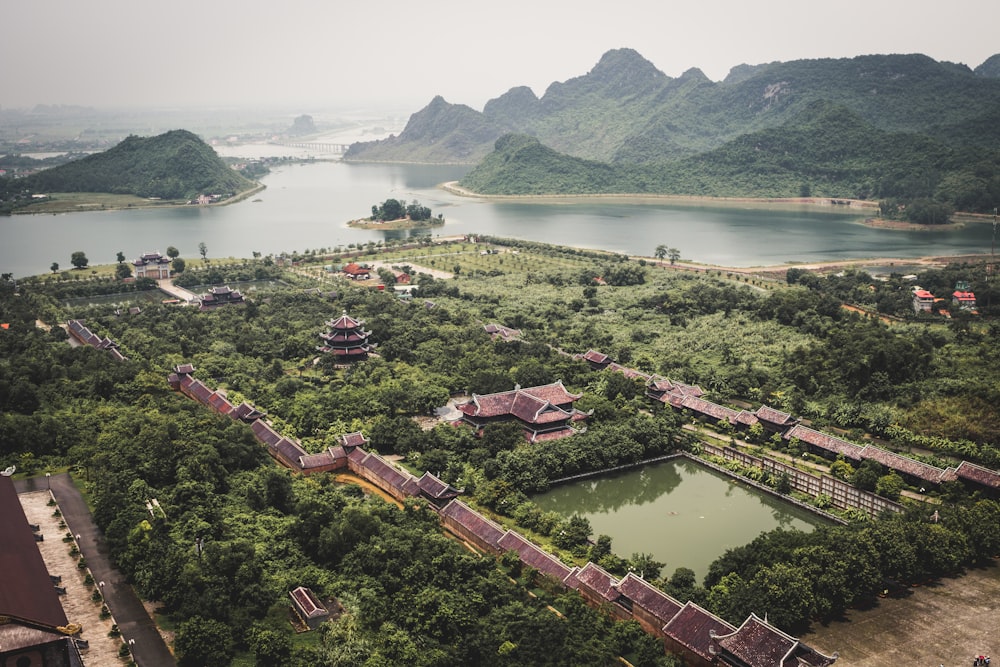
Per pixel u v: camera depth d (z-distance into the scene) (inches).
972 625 6067.9
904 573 6550.2
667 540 7677.2
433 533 7052.2
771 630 5438.0
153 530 6722.4
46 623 5073.8
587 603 6446.9
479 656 5556.1
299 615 5954.7
